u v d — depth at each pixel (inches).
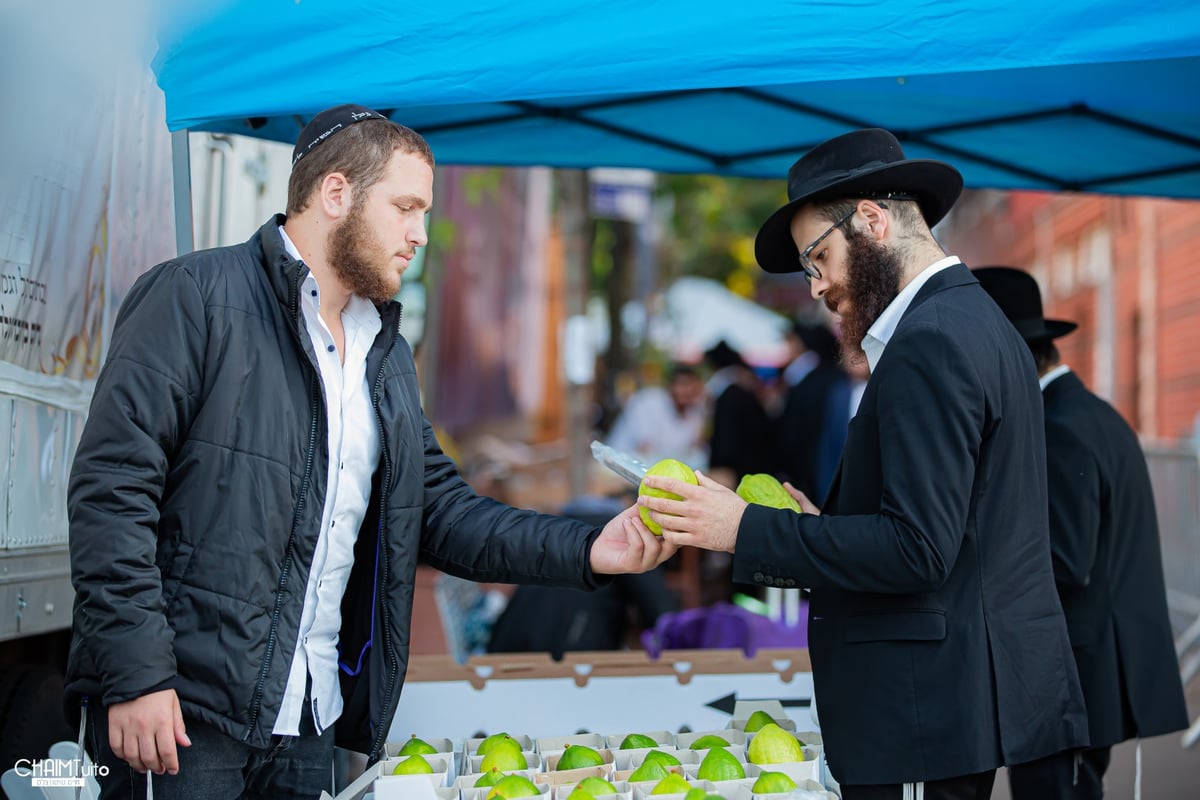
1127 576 153.6
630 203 531.8
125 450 95.7
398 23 117.7
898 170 106.9
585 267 488.7
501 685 160.6
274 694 101.0
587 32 114.0
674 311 730.2
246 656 99.4
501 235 865.5
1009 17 106.1
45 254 139.2
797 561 101.2
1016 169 198.7
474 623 285.9
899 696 100.7
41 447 143.3
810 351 420.5
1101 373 625.3
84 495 95.0
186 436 100.3
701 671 166.6
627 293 575.8
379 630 111.0
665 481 107.8
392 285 108.7
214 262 103.7
